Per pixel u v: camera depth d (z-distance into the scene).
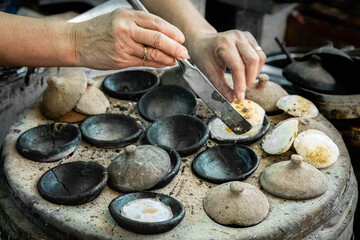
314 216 1.01
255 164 1.14
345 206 1.11
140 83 1.57
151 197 1.03
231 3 2.17
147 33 0.99
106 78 1.55
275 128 1.28
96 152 1.22
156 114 1.44
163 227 0.93
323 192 1.06
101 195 1.06
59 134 1.27
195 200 1.05
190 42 1.36
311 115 1.37
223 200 1.00
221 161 1.20
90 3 2.24
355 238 1.58
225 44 1.24
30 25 1.04
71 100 1.31
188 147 1.20
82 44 1.04
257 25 2.33
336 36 2.79
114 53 1.02
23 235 1.05
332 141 1.20
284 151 1.18
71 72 1.38
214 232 0.95
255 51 1.24
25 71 1.60
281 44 1.78
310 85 1.53
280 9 2.51
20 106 1.60
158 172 1.07
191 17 1.40
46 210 1.01
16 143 1.21
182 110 1.44
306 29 2.83
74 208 1.02
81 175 1.11
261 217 0.98
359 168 1.57
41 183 1.07
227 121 1.14
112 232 0.95
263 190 1.09
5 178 1.16
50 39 1.04
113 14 1.00
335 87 1.54
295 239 0.99
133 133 1.29
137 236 0.94
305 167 1.09
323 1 2.93
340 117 1.46
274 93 1.42
